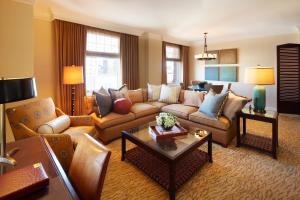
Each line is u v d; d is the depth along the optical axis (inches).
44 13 141.2
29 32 112.7
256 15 149.3
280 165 94.1
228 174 86.6
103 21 165.2
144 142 86.9
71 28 151.3
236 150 111.7
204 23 171.9
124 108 132.2
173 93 168.1
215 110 120.1
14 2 107.0
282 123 166.2
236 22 169.0
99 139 125.3
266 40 213.6
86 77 169.9
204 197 71.9
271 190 75.3
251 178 83.4
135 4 125.6
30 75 114.1
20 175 37.7
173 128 98.4
